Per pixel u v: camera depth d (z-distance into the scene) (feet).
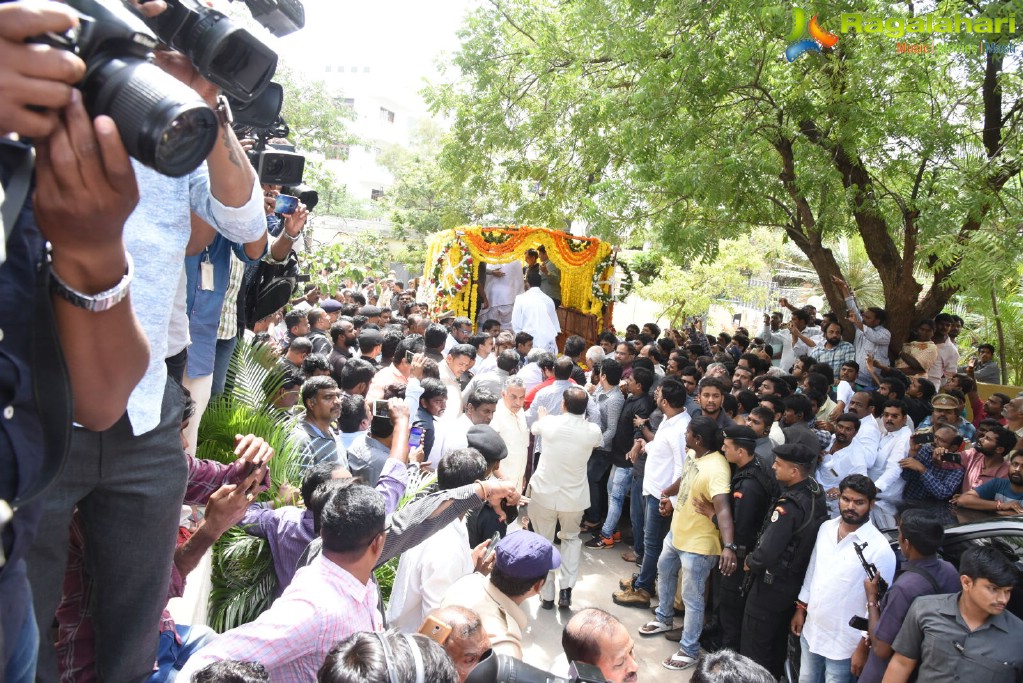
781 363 47.73
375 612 9.57
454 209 73.46
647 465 23.15
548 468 22.07
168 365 9.78
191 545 9.55
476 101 54.70
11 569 4.50
